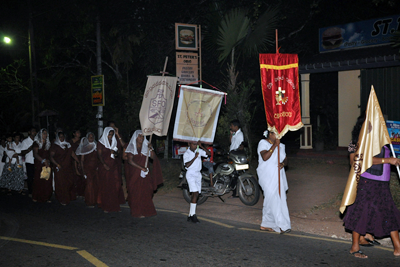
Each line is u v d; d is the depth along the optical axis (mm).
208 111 7598
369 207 5090
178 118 7461
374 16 17031
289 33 18344
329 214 7441
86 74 21141
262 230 6664
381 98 13250
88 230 6789
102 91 13461
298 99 6434
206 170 8812
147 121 7855
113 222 7383
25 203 9656
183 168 8891
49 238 6312
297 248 5602
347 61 13070
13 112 24922
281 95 6383
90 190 9016
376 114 5090
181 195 10031
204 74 16047
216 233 6496
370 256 5211
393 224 5094
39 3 19078
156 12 16703
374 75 13359
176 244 5871
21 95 22609
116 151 8422
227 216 7824
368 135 5082
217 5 13062
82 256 5363
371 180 5086
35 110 17594
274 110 6355
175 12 16609
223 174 8727
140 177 7750
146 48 17312
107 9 17375
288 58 6441
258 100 18078
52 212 8453
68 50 20547
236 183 8836
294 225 6938
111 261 5145
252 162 12234
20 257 5371
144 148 7801
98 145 8312
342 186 9289
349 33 14078
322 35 14844
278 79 6391
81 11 18531
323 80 18844
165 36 17078
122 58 19047
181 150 14562
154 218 7699
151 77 7891
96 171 9062
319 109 18938
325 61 13766
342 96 14320
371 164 5027
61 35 20234
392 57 11984
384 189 5082
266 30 12156
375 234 5109
